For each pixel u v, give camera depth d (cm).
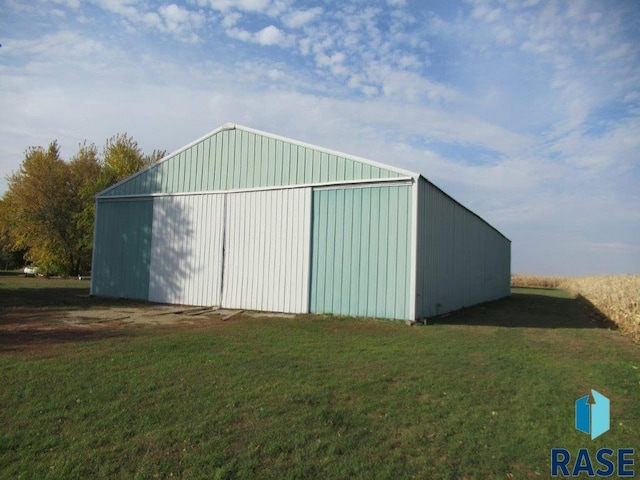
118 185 1758
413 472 379
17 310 1302
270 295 1396
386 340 944
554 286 5806
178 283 1580
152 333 966
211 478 359
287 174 1407
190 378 617
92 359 708
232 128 1530
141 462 383
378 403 540
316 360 746
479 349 883
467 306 1939
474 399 569
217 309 1442
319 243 1332
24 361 686
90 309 1379
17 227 3375
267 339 925
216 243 1518
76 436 429
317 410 505
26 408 496
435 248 1415
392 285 1216
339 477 367
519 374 698
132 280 1688
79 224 3372
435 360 770
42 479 353
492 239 2602
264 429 453
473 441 445
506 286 3219
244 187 1483
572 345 987
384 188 1249
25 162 3350
